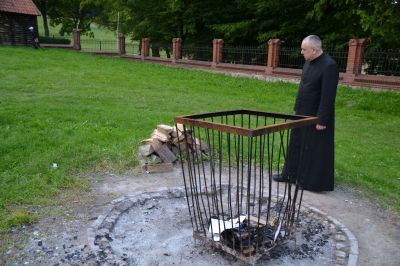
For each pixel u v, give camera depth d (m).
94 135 6.76
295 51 16.30
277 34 19.25
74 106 9.27
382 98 12.50
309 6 18.50
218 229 3.46
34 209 4.05
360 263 3.40
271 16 20.39
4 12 24.12
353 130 9.33
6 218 3.80
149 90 13.19
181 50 21.64
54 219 3.88
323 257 3.52
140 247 3.58
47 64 17.14
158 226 4.00
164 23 25.00
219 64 18.58
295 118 3.55
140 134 7.07
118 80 14.87
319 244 3.73
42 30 52.91
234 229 3.45
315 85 4.66
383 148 7.74
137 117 8.51
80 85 12.97
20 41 25.41
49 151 5.74
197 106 10.77
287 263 3.38
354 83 13.97
